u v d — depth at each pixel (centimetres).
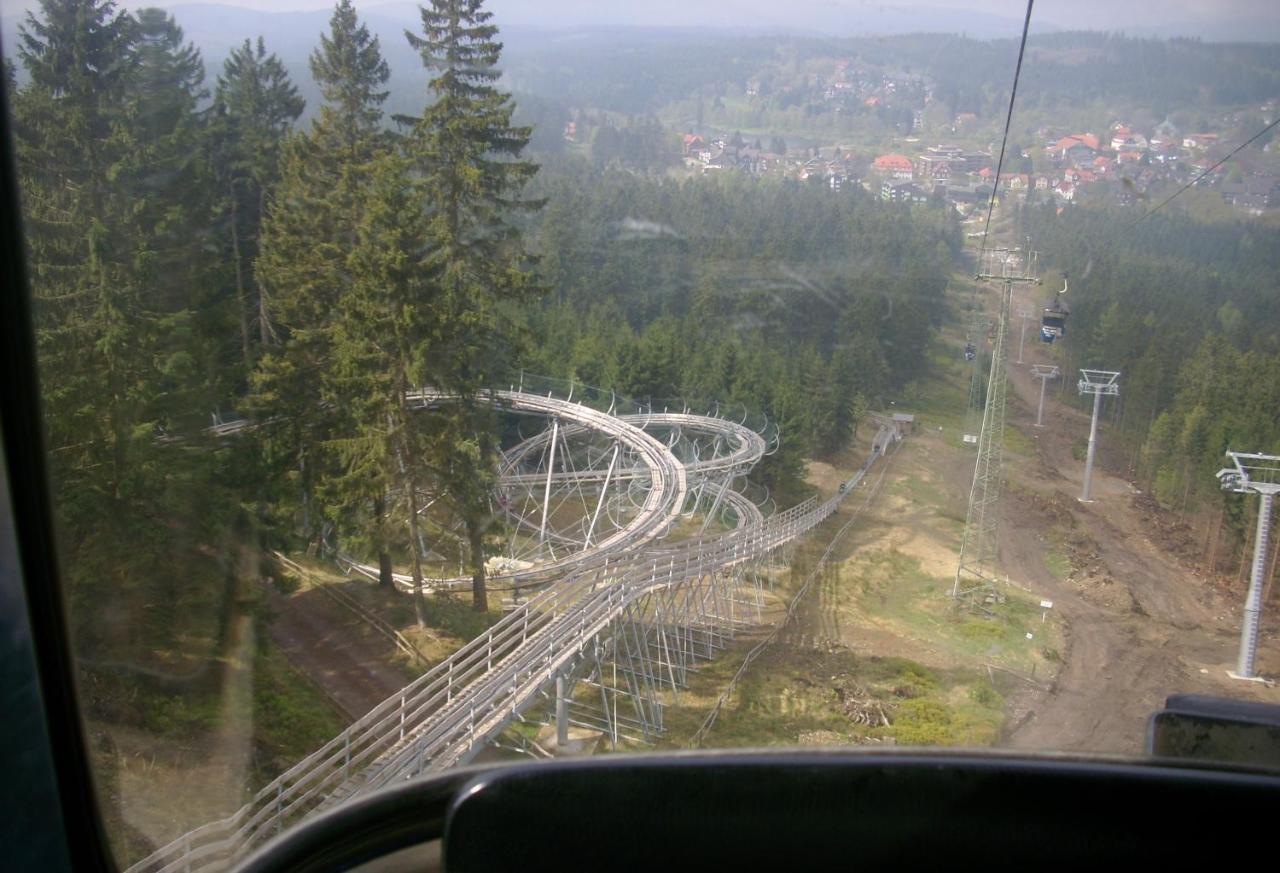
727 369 3572
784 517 2622
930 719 1277
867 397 3681
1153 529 2173
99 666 881
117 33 1338
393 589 1875
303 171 2539
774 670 1580
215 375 1680
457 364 1920
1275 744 378
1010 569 2061
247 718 1016
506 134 2078
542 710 1400
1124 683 1371
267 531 1592
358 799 320
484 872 272
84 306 1149
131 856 619
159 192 1418
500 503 2353
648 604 1839
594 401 3369
